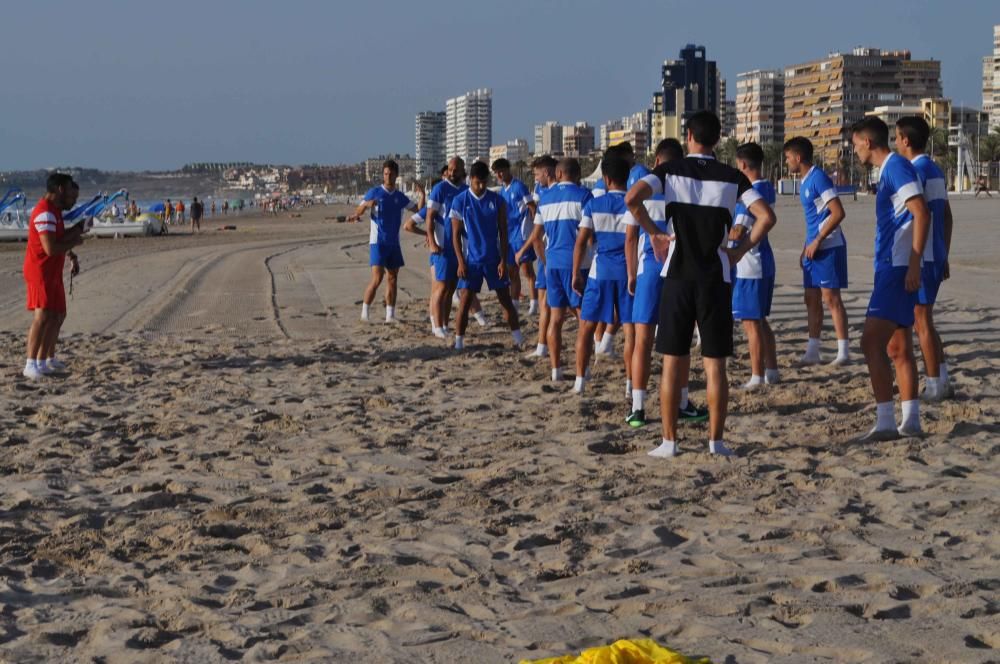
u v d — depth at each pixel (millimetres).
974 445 7391
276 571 5219
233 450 7938
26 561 5461
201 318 16891
